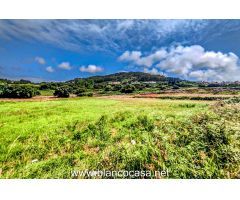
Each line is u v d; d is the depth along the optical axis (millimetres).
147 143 7281
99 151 7234
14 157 7156
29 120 9680
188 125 8008
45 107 12453
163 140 7402
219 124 7895
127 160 6754
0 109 11883
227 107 9648
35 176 6535
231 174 6461
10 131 8367
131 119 8711
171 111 9625
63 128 8594
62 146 7629
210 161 6707
